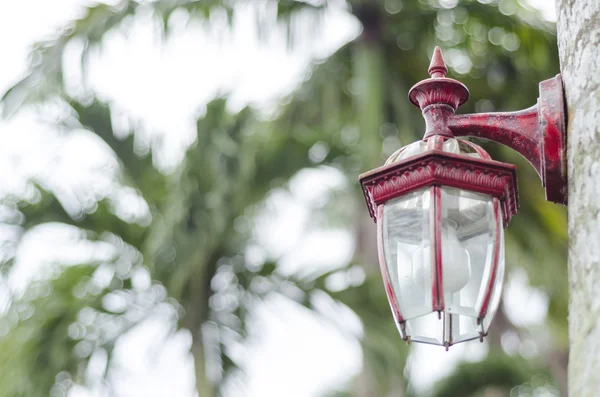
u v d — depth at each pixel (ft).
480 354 32.04
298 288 25.44
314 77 25.68
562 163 7.27
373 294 25.25
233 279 25.55
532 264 26.40
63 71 24.66
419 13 25.62
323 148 26.00
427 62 26.13
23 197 25.89
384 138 26.08
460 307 7.65
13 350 25.39
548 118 7.32
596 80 6.55
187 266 24.26
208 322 25.27
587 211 6.24
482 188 7.82
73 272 25.81
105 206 26.00
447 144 8.21
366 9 25.43
